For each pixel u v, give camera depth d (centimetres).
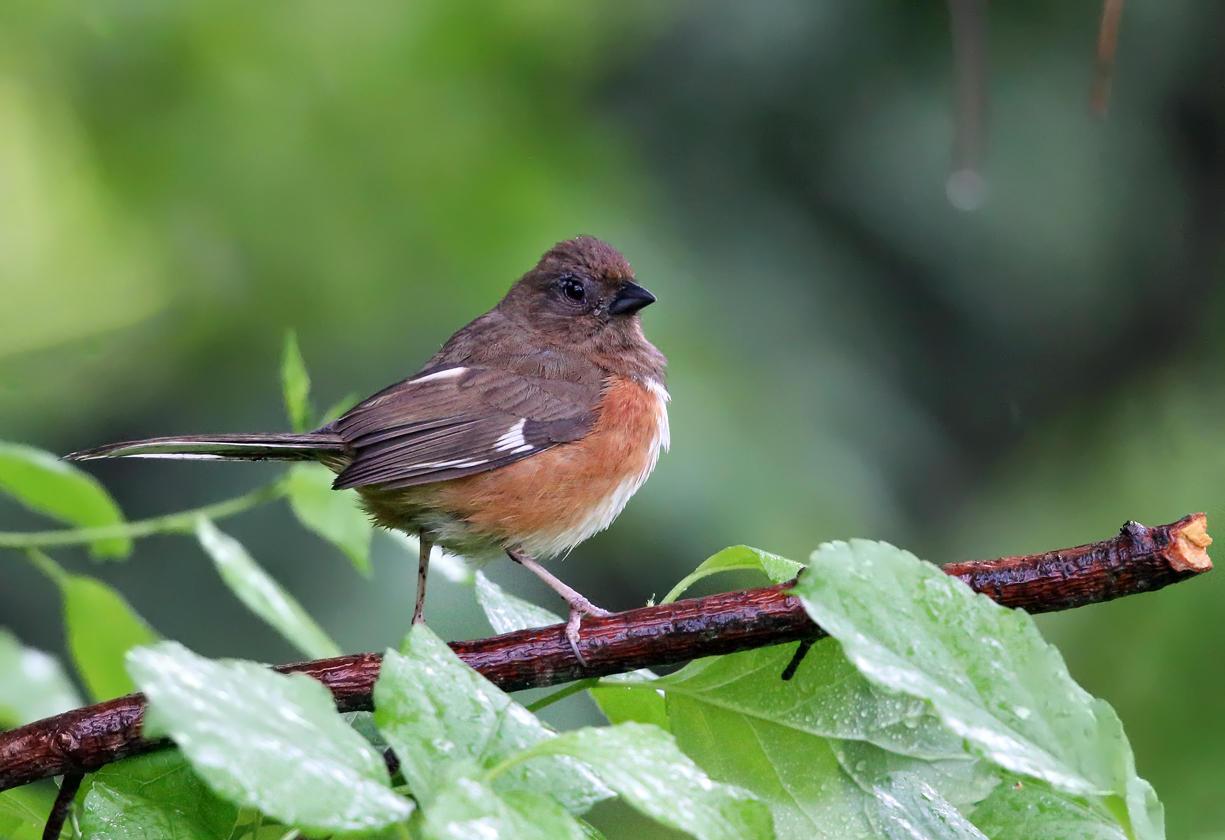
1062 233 1324
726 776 414
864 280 1330
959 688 334
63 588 549
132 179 1198
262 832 402
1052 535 1266
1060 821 408
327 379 1187
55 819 406
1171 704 985
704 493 1120
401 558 1120
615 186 1255
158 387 1217
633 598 1147
